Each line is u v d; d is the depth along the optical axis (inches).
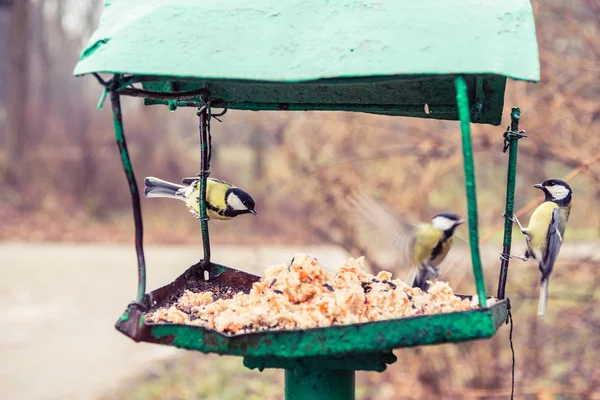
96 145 1195.3
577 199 404.2
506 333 402.3
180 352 538.3
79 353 498.6
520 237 557.0
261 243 952.9
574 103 339.3
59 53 1406.3
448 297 176.4
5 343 512.1
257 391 449.1
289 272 169.9
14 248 923.4
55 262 823.7
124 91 161.5
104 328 553.9
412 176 430.3
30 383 437.4
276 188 471.8
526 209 284.7
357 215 331.6
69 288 676.7
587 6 351.9
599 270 361.4
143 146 1184.8
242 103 213.6
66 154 1214.3
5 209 1143.6
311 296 164.9
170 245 988.6
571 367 389.7
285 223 965.8
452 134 376.8
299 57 146.9
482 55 141.4
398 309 165.8
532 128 331.6
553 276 368.8
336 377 177.6
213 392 443.8
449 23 149.4
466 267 358.3
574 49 375.6
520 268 381.4
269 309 161.3
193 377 475.5
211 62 146.3
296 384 179.6
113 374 462.9
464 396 377.1
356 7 156.9
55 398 412.8
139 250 153.3
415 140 402.6
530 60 140.3
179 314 159.5
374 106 208.7
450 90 200.1
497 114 200.1
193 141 627.2
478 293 141.6
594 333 390.3
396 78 147.4
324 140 446.9
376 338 141.3
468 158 139.0
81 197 1189.1
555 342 390.3
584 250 391.2
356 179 419.8
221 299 190.4
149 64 145.5
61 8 1433.3
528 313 408.2
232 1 160.6
